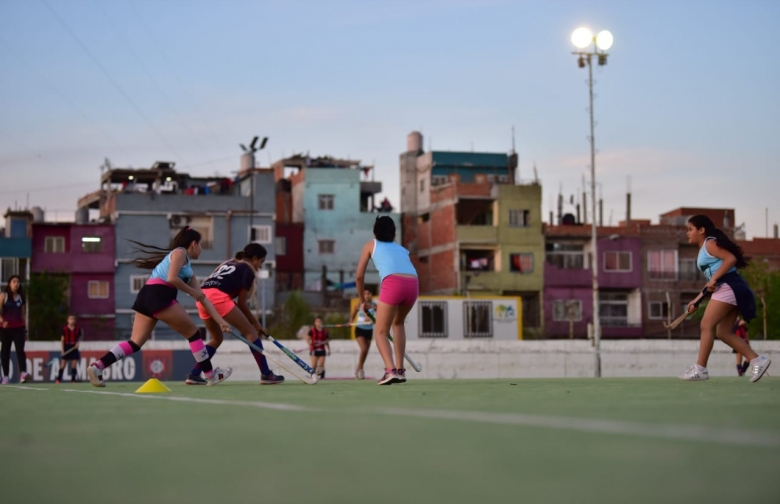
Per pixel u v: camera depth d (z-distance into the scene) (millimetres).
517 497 2479
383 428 4160
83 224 55906
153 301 10375
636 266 61500
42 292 52562
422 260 66125
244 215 58312
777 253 66875
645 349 33531
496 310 43562
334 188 64812
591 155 38406
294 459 3264
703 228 10062
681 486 2627
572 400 6160
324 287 61719
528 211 61156
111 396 8031
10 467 3281
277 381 11273
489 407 5418
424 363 31656
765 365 9625
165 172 63469
